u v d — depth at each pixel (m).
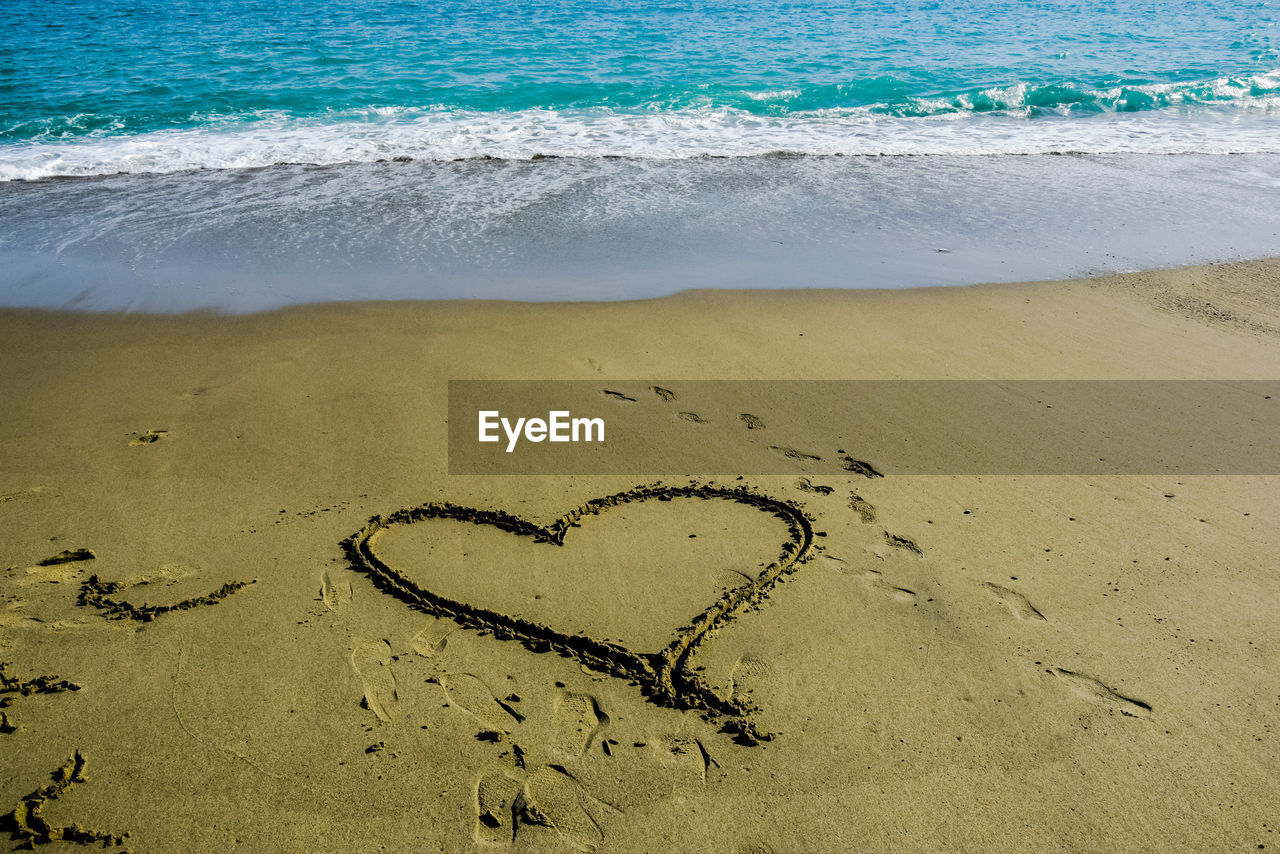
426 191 9.52
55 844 2.52
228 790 2.70
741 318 6.43
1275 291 7.00
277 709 3.00
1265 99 14.45
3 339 5.88
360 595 3.56
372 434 4.77
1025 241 8.22
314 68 15.56
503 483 4.34
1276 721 2.97
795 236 8.30
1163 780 2.77
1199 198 9.59
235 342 5.91
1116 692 3.10
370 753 2.84
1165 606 3.52
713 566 3.78
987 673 3.19
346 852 2.52
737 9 23.86
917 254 7.86
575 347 5.91
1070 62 17.23
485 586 3.63
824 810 2.67
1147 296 6.91
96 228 8.20
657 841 2.57
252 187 9.58
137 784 2.71
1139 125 13.15
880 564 3.78
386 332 6.10
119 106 12.87
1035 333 6.21
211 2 24.05
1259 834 2.59
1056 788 2.75
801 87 14.44
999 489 4.32
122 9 22.66
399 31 19.53
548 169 10.45
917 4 25.70
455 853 2.52
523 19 21.50
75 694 3.03
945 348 5.96
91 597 3.48
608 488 4.31
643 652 3.29
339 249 7.76
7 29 19.19
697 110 13.47
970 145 11.91
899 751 2.87
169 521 3.98
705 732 2.94
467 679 3.15
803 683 3.16
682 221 8.70
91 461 4.44
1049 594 3.59
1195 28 21.98
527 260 7.58
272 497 4.18
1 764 2.76
